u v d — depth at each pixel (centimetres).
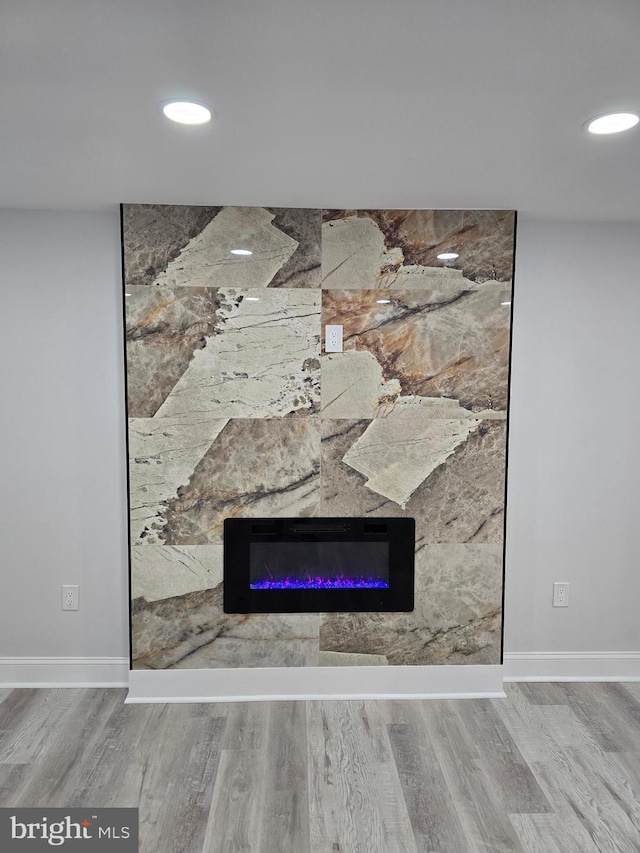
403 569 288
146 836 197
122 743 249
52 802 213
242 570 284
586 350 303
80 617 300
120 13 126
